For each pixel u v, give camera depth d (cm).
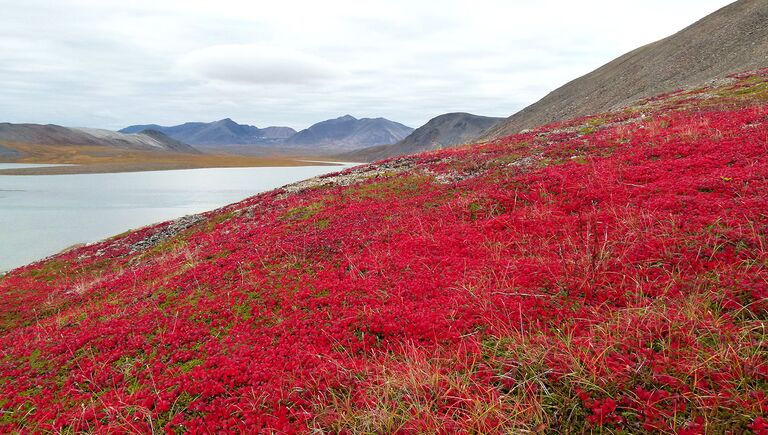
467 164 2989
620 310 855
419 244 1535
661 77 10225
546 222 1470
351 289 1269
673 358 691
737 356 640
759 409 566
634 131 2697
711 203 1223
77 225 7238
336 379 845
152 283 1830
